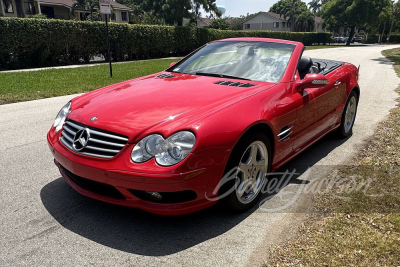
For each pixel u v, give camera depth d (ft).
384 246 7.38
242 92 9.55
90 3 122.93
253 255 7.32
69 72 40.11
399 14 228.22
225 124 8.01
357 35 291.99
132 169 7.36
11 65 47.06
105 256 7.27
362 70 44.04
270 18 240.94
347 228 8.10
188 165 7.32
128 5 179.83
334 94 13.28
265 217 8.87
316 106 11.78
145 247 7.61
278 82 10.61
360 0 164.66
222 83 10.43
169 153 7.34
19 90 26.73
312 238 7.78
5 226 8.29
